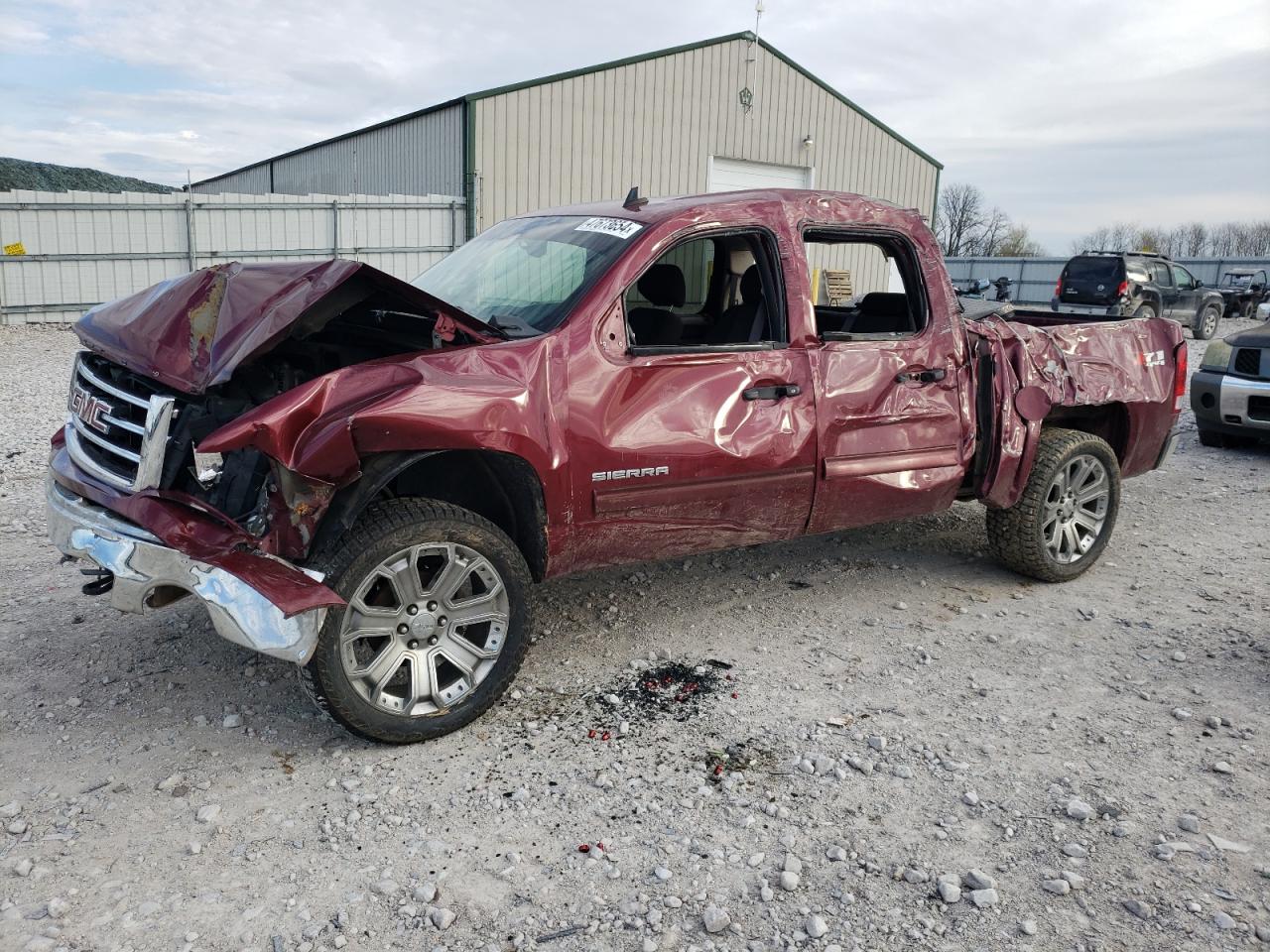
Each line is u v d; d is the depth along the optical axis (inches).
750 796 121.4
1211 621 182.9
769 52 842.2
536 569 145.2
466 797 120.4
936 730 139.4
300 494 117.6
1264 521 256.2
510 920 98.9
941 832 114.4
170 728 135.8
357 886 103.8
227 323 125.1
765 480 157.8
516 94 745.0
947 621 181.5
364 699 127.2
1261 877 107.0
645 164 807.1
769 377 157.1
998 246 2541.8
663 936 97.0
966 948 95.8
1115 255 814.5
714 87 822.5
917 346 175.2
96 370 143.1
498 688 138.8
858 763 128.6
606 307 143.4
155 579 120.8
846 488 168.1
